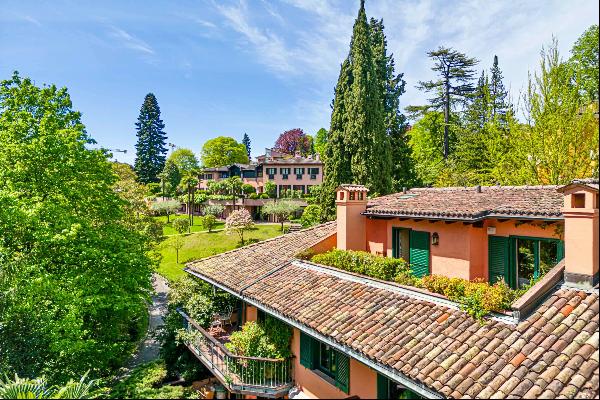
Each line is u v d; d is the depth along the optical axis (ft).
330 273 37.81
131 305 48.19
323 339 27.37
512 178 56.75
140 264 52.49
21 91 49.80
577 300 21.98
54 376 41.75
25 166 46.37
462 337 22.31
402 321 25.84
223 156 259.60
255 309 43.37
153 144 228.02
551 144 49.98
